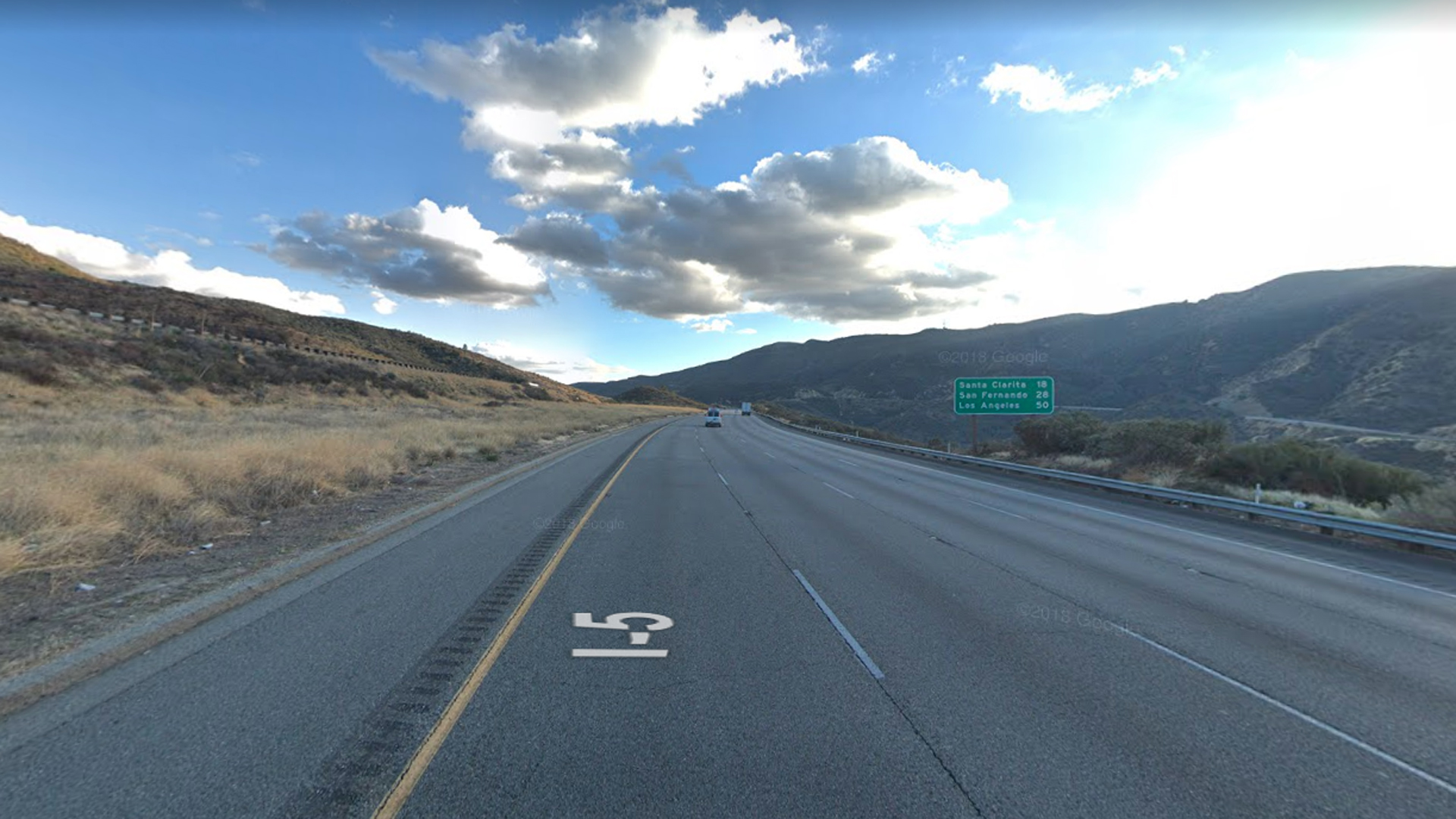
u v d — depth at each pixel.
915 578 8.10
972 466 27.64
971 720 4.29
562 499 14.05
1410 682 5.15
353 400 49.75
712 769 3.61
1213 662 5.48
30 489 8.61
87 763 3.56
